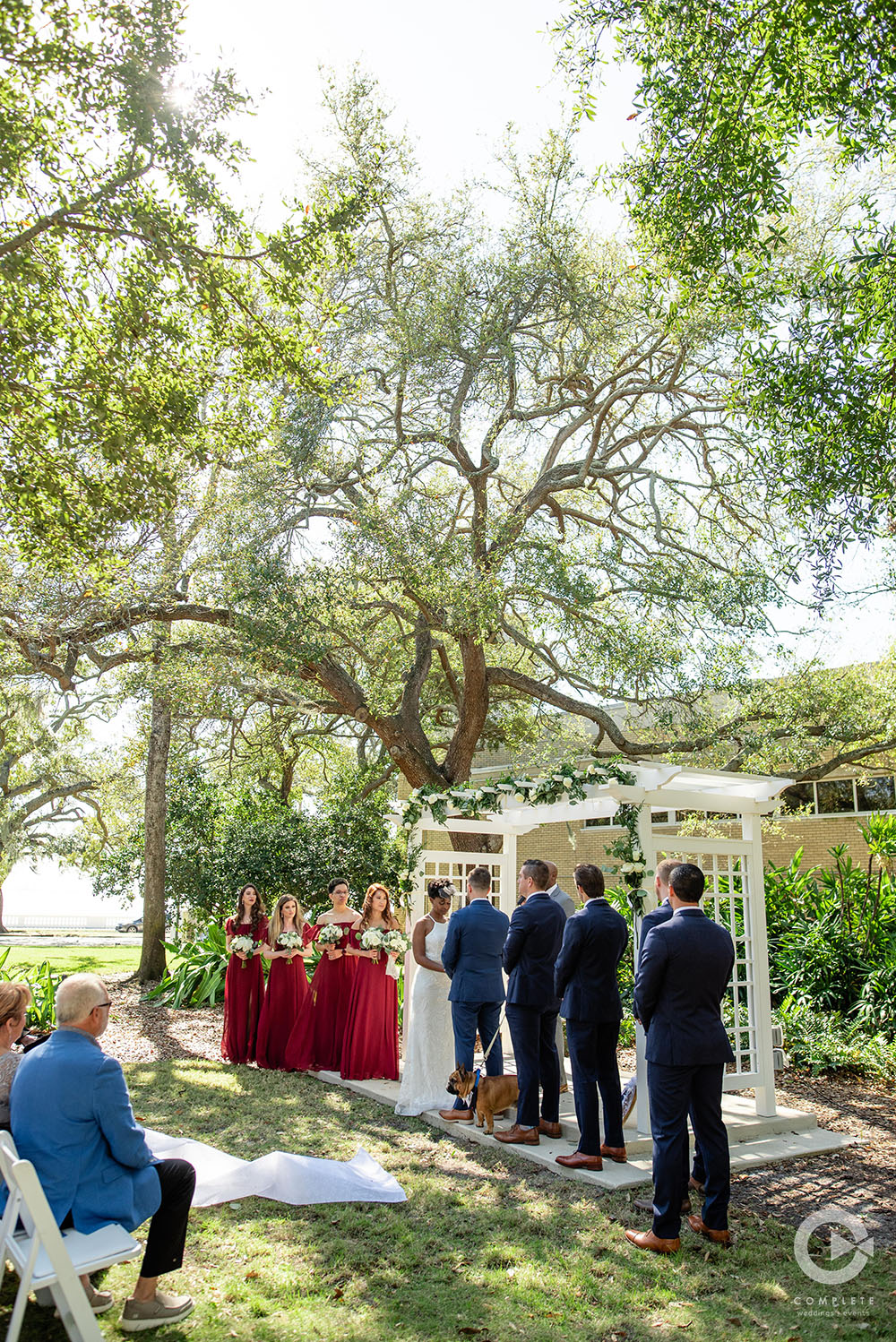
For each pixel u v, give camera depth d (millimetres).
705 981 4801
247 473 12352
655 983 4797
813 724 13219
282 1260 4398
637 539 14234
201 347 7758
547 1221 4973
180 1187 3795
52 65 6070
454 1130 6746
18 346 6613
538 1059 6395
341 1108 7449
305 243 7406
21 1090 3607
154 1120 6891
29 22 5891
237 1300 3973
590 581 12555
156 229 6543
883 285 6617
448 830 9227
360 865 14289
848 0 6008
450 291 12688
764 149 6977
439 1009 7445
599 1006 5785
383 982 8523
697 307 8992
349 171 12688
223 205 6891
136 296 7012
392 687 16547
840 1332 3887
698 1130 4895
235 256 7188
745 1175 6016
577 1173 5719
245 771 18031
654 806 6836
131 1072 8586
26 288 6613
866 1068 9156
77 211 6383
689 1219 5012
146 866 15781
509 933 6406
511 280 12586
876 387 6531
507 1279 4281
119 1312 3881
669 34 7023
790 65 6527
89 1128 3574
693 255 7238
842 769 18266
